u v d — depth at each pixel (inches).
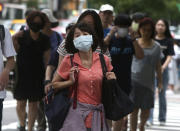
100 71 432.5
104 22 575.5
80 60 433.7
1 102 473.1
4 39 479.8
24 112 650.2
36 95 631.8
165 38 818.2
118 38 577.0
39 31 629.6
